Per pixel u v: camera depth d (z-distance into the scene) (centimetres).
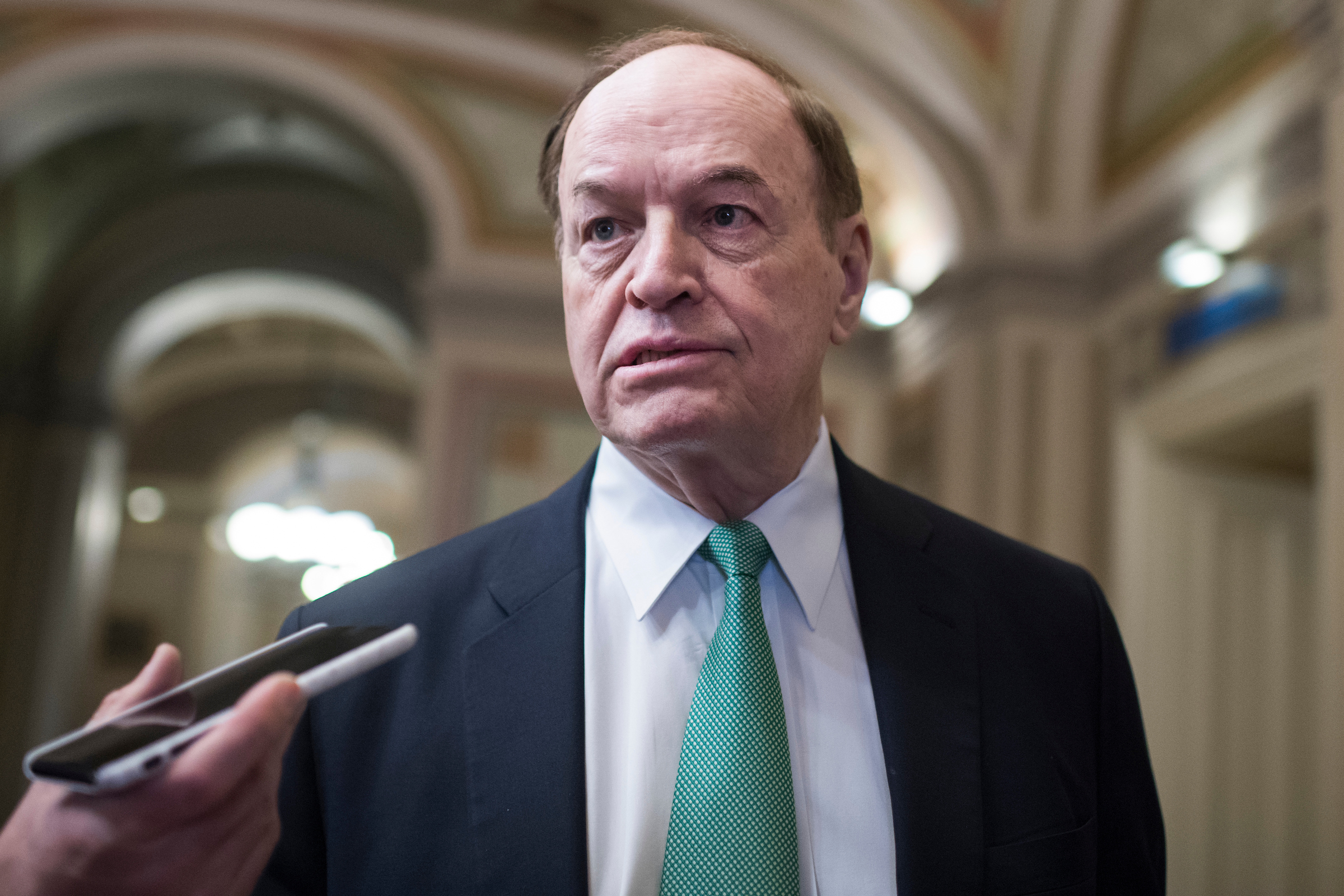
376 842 94
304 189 874
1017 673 105
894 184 610
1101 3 486
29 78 612
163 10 619
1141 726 114
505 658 99
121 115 700
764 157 97
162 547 1256
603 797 93
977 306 543
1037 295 526
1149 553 465
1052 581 116
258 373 1250
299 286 932
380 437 1273
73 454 863
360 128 645
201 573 1260
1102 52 501
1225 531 473
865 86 564
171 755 61
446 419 601
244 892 68
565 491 113
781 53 574
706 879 85
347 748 98
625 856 90
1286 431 426
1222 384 422
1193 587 465
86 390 877
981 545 116
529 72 630
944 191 558
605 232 99
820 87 580
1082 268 527
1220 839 444
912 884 90
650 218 95
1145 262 482
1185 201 456
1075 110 523
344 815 96
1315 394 372
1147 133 486
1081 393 518
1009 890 94
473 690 98
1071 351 521
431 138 635
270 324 1158
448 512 589
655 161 95
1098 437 505
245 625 1314
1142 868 108
